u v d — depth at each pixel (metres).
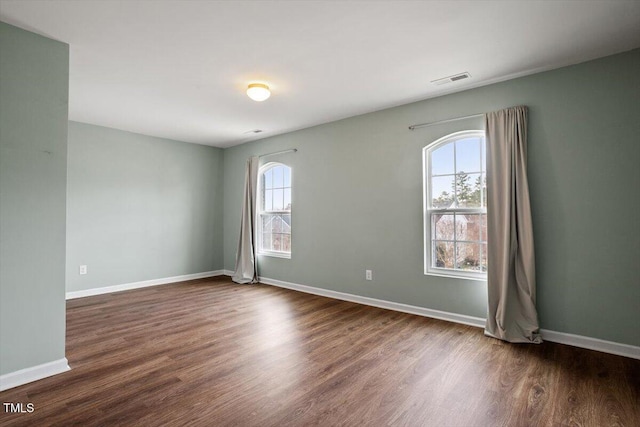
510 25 2.26
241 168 5.98
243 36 2.40
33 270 2.27
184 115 4.28
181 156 5.74
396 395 2.05
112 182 4.93
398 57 2.72
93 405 1.94
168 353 2.68
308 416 1.84
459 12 2.12
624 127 2.60
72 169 4.56
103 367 2.43
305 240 4.87
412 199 3.76
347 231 4.36
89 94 3.52
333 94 3.53
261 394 2.06
